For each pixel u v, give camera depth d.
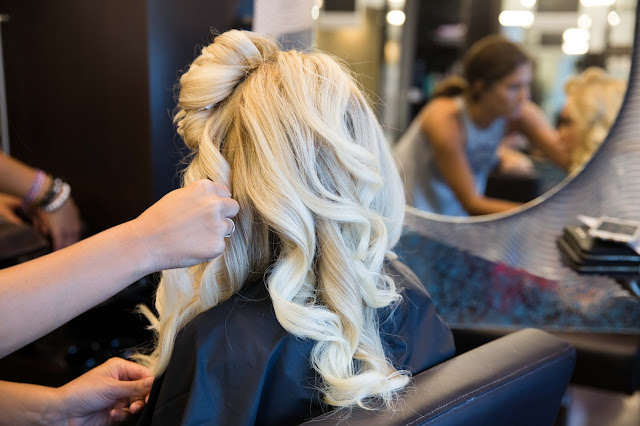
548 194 1.32
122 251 0.47
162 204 0.49
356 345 0.58
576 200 1.29
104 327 1.11
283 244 0.60
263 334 0.56
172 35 1.03
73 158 1.13
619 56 1.19
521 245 1.36
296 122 0.57
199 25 1.08
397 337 0.64
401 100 1.52
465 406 0.55
